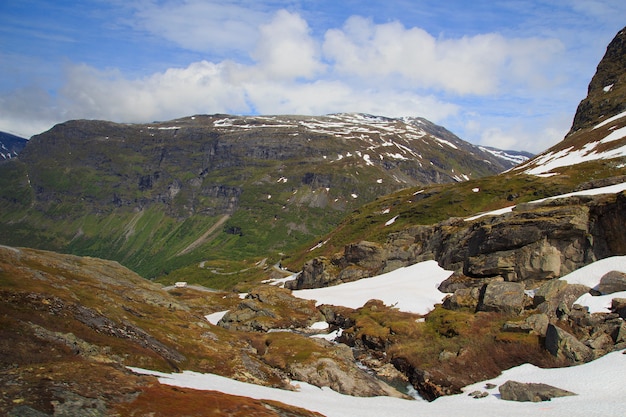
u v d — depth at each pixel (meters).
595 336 76.94
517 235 109.00
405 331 100.81
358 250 171.12
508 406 61.50
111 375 51.62
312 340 104.50
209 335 97.19
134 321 84.44
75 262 120.62
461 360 83.19
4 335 57.03
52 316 68.25
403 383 83.81
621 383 60.44
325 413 58.69
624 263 91.31
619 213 97.12
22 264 98.69
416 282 132.25
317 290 156.25
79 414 41.03
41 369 50.03
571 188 168.88
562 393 61.31
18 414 38.88
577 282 93.25
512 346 81.75
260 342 105.19
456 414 59.41
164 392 50.41
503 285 101.56
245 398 56.12
